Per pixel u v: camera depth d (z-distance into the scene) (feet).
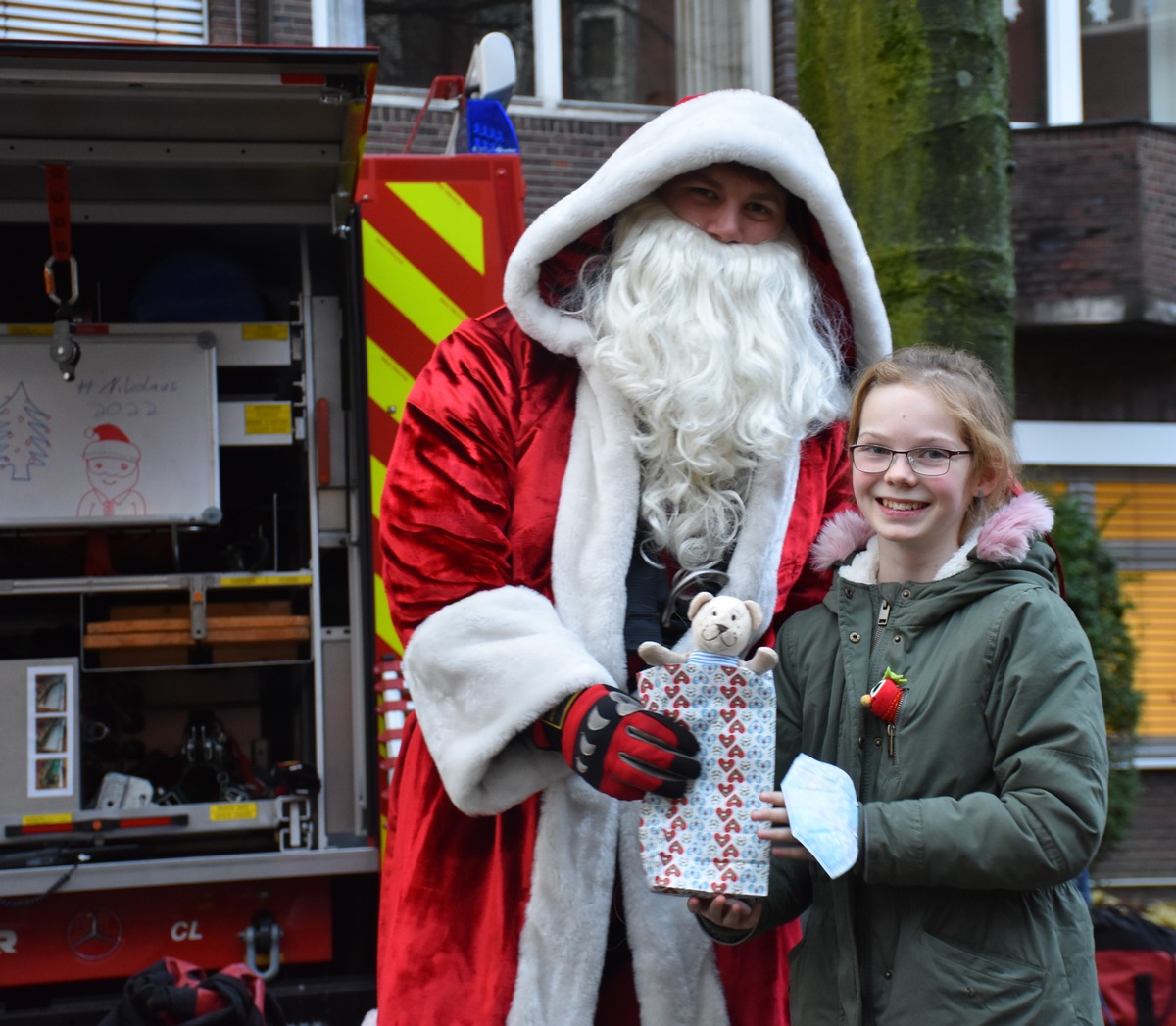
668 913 7.00
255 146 11.00
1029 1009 5.87
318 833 11.21
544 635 6.84
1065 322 27.40
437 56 25.59
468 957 7.18
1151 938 12.23
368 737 11.48
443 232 12.32
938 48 12.03
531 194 26.05
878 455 6.40
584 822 7.01
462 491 7.27
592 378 7.45
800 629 6.88
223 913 11.10
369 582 11.69
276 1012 10.53
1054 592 6.23
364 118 10.40
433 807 7.41
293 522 13.11
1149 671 28.81
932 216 11.98
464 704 6.91
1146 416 28.68
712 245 7.61
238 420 11.89
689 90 26.91
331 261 12.37
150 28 22.11
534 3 26.09
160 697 13.34
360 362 12.00
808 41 13.09
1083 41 29.66
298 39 22.90
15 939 10.81
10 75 9.62
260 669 13.55
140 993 9.88
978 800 5.85
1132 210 27.35
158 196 11.80
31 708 11.06
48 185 11.01
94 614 11.94
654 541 7.38
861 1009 6.17
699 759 6.38
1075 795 5.75
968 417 6.31
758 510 7.33
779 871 6.63
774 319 7.51
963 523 6.55
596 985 6.95
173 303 12.03
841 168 12.64
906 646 6.32
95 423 11.41
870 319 7.98
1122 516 28.84
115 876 10.68
